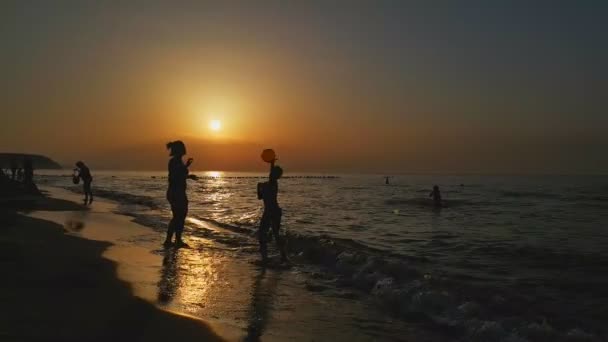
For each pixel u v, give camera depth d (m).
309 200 36.19
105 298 5.91
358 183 102.38
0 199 22.31
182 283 7.25
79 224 14.05
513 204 34.09
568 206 32.19
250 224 16.27
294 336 5.18
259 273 8.49
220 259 9.60
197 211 22.48
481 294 7.01
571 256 11.34
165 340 4.62
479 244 13.47
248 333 5.19
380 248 12.59
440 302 6.49
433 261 10.58
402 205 31.42
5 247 9.04
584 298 7.17
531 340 5.20
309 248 10.67
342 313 6.15
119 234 12.38
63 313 5.19
